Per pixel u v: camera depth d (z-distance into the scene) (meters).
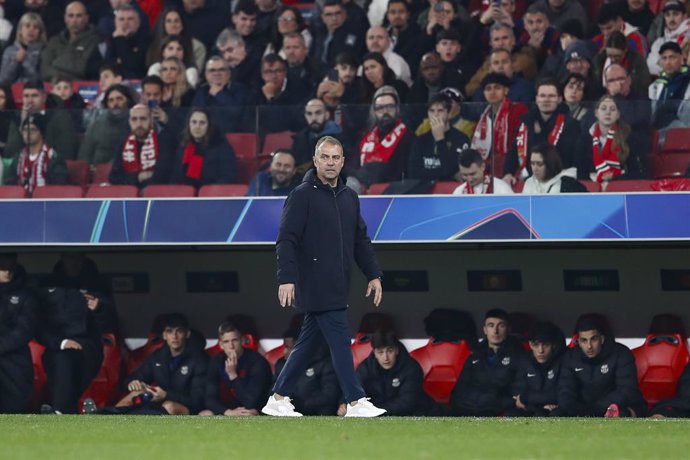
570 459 17.59
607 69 41.22
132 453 18.45
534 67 44.88
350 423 25.72
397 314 43.50
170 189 39.22
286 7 48.12
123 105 43.31
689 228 36.91
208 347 44.28
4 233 39.69
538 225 37.50
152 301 44.66
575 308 42.59
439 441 20.67
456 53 44.75
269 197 38.72
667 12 45.06
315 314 27.50
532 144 37.62
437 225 37.88
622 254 42.16
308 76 45.50
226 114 38.97
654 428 24.75
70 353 39.25
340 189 27.42
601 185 37.34
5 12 52.56
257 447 19.45
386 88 38.44
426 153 38.03
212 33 50.16
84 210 39.47
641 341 42.19
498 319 38.28
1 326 39.06
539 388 37.72
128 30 49.91
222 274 44.28
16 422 26.92
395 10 47.22
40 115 39.69
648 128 37.12
